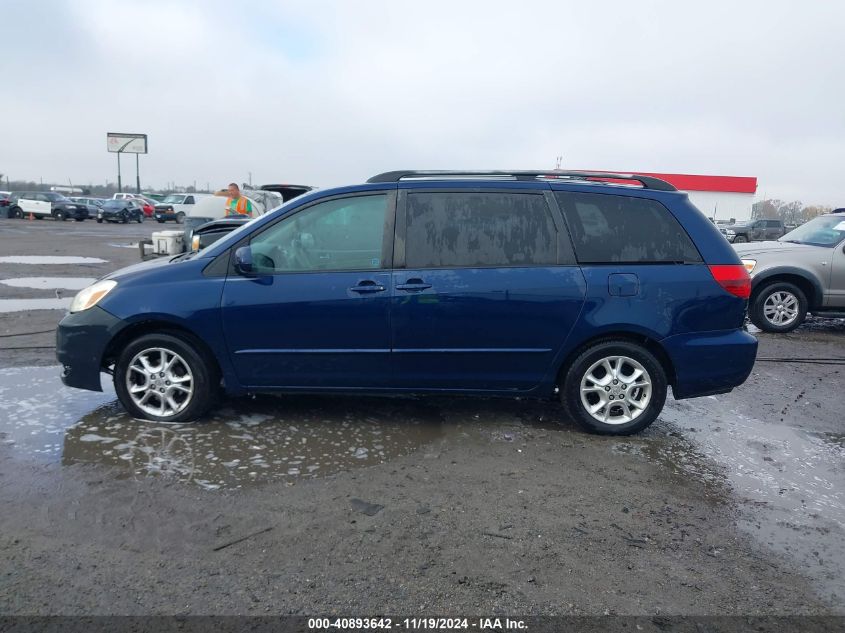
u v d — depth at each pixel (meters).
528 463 3.96
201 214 13.02
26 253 16.61
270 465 3.77
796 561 2.99
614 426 4.43
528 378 4.36
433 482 3.64
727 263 4.37
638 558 2.96
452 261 4.25
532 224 4.30
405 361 4.29
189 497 3.34
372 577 2.73
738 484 3.80
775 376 6.36
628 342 4.35
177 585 2.63
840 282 8.66
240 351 4.27
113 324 4.22
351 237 4.29
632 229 4.34
